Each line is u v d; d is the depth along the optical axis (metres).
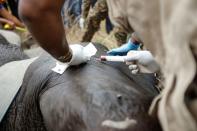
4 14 3.21
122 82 1.15
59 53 1.12
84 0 2.59
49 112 1.13
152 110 0.93
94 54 1.36
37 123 1.28
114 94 1.05
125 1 0.88
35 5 0.96
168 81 0.79
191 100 0.80
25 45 2.89
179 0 0.76
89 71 1.20
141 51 1.20
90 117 0.99
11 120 1.38
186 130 0.76
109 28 2.71
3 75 1.47
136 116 0.97
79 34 2.77
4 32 2.44
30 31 1.03
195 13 0.74
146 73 1.24
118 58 1.24
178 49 0.76
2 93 1.42
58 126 1.07
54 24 1.01
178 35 0.75
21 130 1.34
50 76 1.25
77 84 1.13
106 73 1.20
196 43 0.74
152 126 0.95
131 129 0.94
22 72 1.46
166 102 0.79
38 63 1.38
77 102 1.05
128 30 0.96
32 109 1.28
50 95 1.17
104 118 0.97
